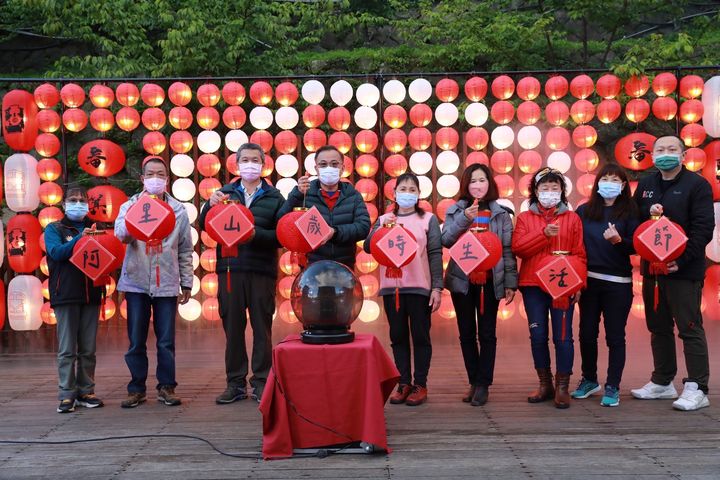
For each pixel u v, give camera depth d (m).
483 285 3.95
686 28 10.47
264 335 4.12
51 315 5.84
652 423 3.51
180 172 6.20
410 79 9.27
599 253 3.91
